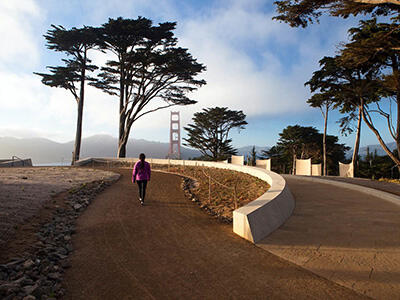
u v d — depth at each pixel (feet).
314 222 16.94
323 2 29.30
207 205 24.99
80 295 8.83
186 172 53.72
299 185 34.14
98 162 85.97
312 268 10.66
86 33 81.71
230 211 21.94
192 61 85.35
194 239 14.82
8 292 8.13
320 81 65.82
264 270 10.65
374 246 12.46
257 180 33.81
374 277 9.59
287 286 9.27
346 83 65.87
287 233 15.06
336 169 135.54
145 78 87.92
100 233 15.90
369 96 63.16
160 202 25.95
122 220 18.97
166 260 11.83
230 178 39.29
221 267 11.02
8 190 23.93
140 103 91.76
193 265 11.25
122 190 32.53
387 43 33.50
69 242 14.23
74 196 26.16
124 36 81.71
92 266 11.21
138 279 10.00
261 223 15.21
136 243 14.16
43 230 15.42
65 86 90.53
